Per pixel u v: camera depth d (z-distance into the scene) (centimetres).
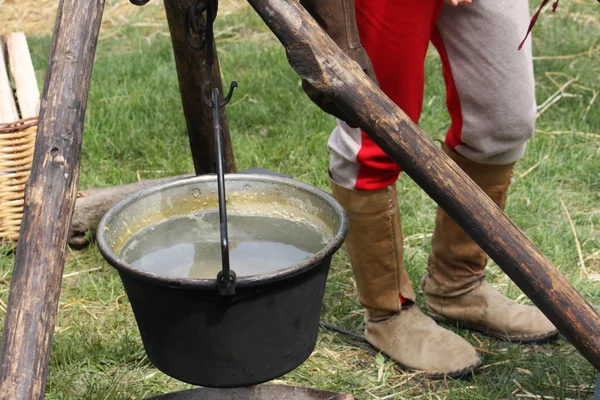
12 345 137
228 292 145
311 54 155
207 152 246
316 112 429
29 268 143
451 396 231
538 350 256
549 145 394
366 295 248
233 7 618
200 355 158
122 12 618
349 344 262
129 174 373
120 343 255
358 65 159
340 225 163
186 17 160
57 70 156
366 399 234
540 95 449
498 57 215
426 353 244
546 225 330
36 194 147
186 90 233
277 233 179
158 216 182
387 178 230
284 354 161
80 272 308
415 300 263
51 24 598
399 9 203
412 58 209
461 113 227
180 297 151
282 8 154
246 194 186
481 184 242
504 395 233
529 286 166
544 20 557
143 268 165
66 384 238
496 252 165
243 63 499
